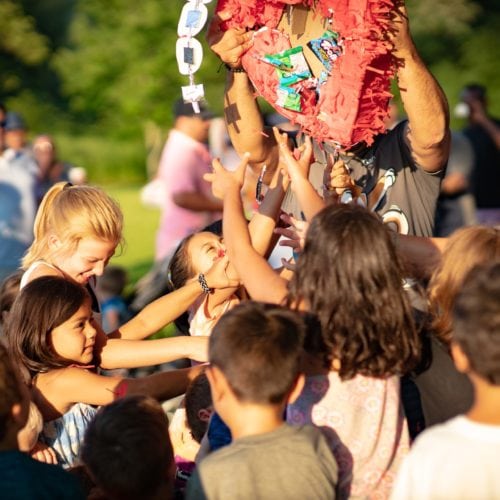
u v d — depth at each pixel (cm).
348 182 488
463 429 342
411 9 3866
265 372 367
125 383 471
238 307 384
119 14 3556
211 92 3212
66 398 470
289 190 516
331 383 391
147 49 3506
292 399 380
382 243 386
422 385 412
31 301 468
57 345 469
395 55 459
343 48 457
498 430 339
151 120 3591
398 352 386
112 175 3994
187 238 530
